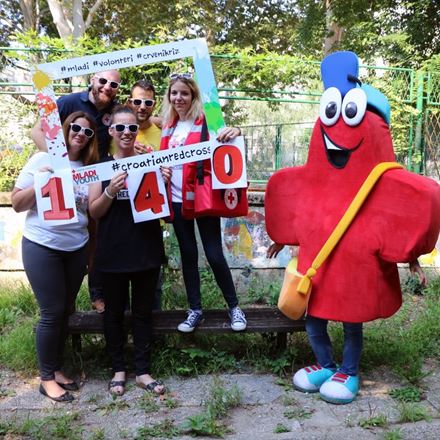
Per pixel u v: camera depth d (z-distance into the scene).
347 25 10.61
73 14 15.06
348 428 2.92
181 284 5.27
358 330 3.31
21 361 3.72
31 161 3.22
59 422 2.95
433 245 3.00
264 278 5.59
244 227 5.52
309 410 3.16
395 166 3.13
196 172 3.44
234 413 3.15
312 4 10.77
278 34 18.41
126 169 3.22
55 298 3.22
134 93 3.91
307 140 6.73
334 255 3.18
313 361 3.90
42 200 3.11
